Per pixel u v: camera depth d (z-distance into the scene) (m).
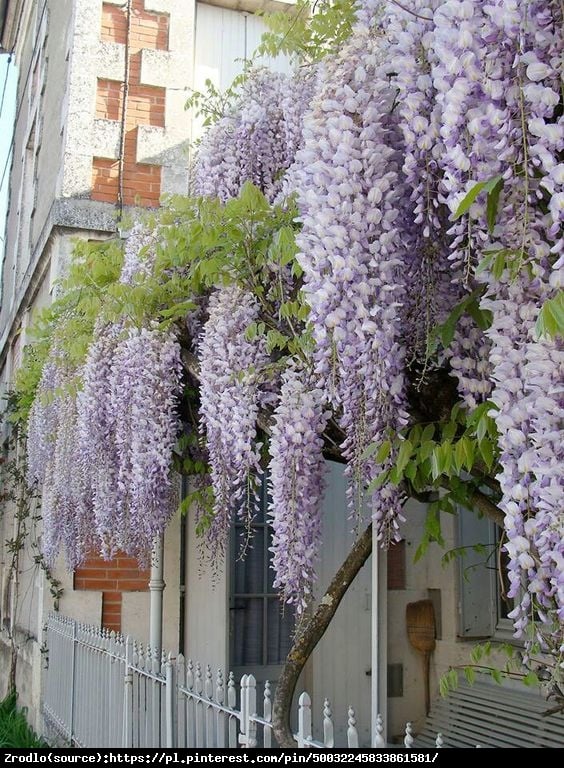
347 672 5.56
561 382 1.53
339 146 2.00
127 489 3.86
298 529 2.57
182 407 4.27
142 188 6.26
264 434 3.77
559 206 1.41
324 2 2.96
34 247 7.59
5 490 8.72
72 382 4.73
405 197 2.09
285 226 2.89
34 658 6.63
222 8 6.88
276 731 2.65
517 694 4.03
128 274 3.90
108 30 6.43
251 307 3.13
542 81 1.48
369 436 2.12
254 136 3.79
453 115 1.56
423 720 4.57
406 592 4.68
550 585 1.54
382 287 1.97
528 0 1.43
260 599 5.88
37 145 8.49
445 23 1.60
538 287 1.66
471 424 2.09
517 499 1.56
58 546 5.26
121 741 4.05
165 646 5.61
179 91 6.46
